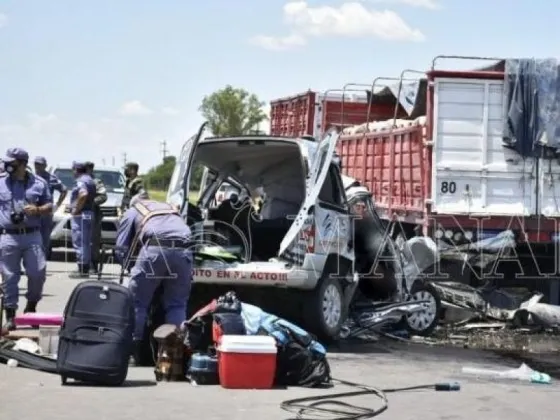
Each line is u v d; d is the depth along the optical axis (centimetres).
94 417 737
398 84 1708
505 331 1377
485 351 1211
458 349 1222
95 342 856
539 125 1400
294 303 1213
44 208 1138
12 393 814
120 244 980
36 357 945
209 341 908
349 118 2123
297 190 1266
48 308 1384
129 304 870
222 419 742
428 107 1416
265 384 872
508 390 909
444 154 1413
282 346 889
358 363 1070
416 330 1316
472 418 774
